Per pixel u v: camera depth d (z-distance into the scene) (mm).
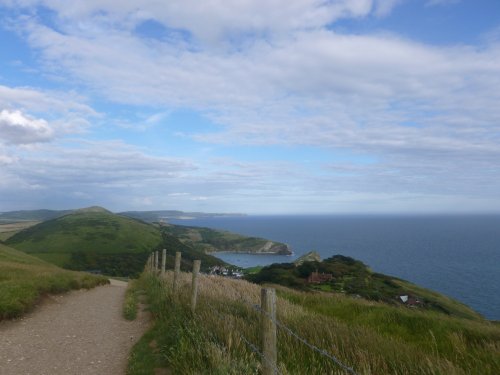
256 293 14781
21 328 10961
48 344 9523
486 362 7008
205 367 6301
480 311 47281
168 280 18734
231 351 6781
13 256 38969
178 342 7789
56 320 12445
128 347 9602
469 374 6254
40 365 7945
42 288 16234
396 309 12758
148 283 22344
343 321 10898
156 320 11406
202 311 9562
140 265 105812
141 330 11508
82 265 101750
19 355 8484
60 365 8031
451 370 6070
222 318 8508
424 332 10242
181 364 6789
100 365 8156
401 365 6293
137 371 7258
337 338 7547
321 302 15234
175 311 10641
